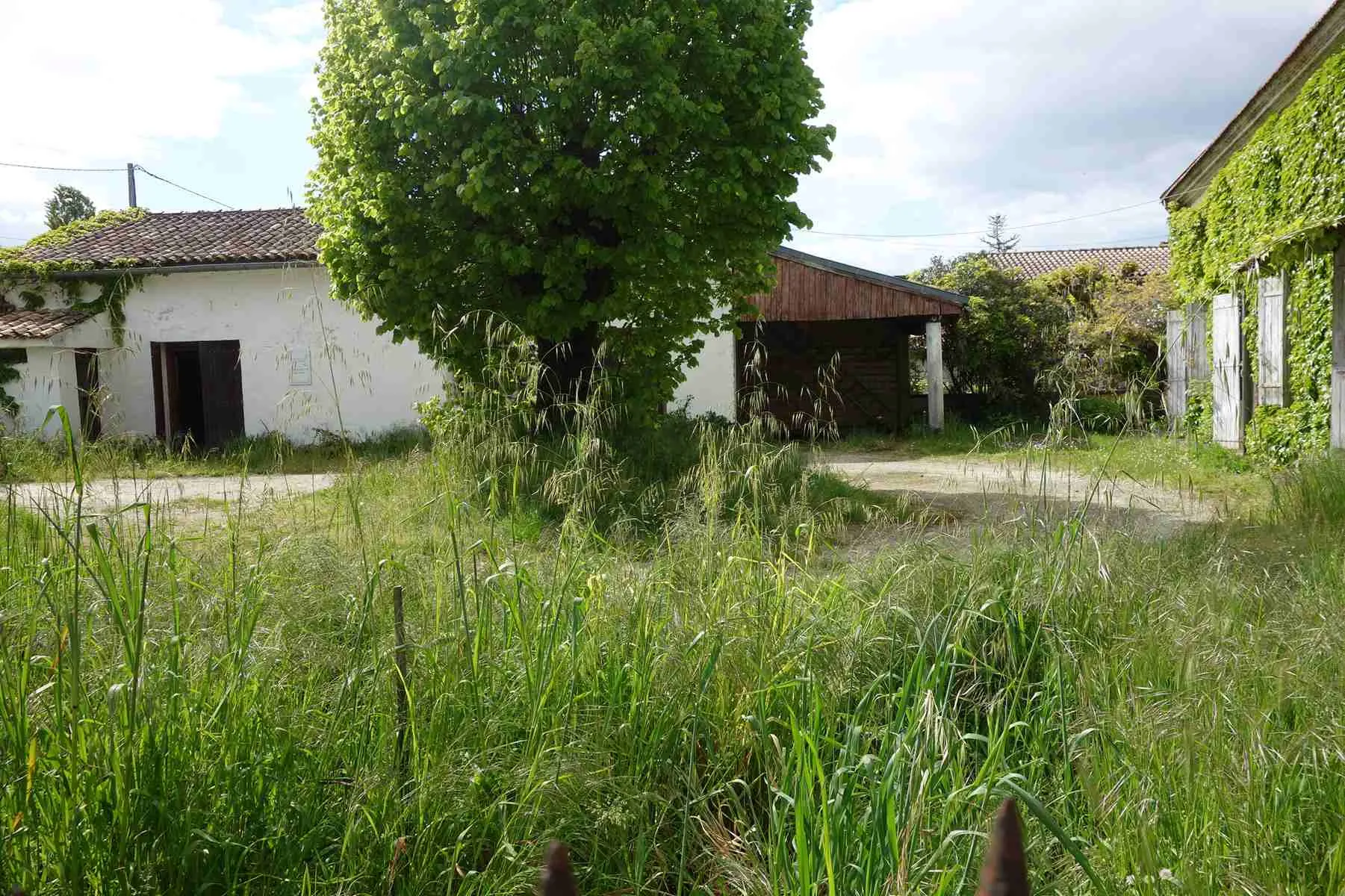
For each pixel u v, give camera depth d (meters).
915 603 3.92
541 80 9.54
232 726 2.68
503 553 3.71
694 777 3.02
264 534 4.14
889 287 19.62
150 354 18.45
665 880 2.79
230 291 18.30
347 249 10.30
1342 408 9.70
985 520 4.71
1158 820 2.48
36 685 2.70
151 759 2.42
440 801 2.66
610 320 10.53
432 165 10.03
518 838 2.67
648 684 3.25
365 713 2.94
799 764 2.54
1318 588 4.21
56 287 18.27
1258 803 2.52
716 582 3.81
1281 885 2.32
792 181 10.28
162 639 2.88
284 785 2.63
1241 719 2.84
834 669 3.40
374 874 2.53
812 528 4.48
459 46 9.16
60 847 2.25
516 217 9.97
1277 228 11.02
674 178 9.95
